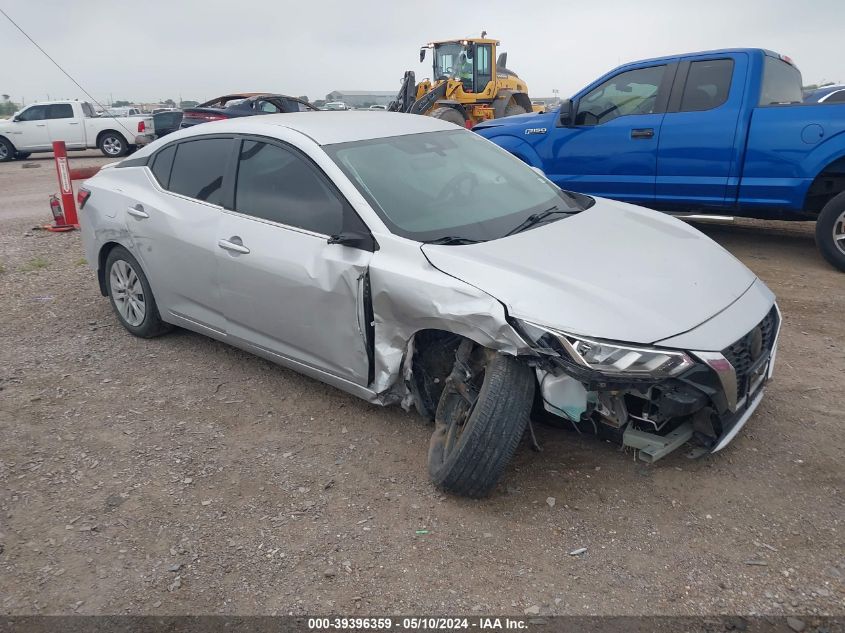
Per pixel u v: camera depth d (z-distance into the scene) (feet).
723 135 21.66
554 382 9.50
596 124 24.76
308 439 12.50
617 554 9.32
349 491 10.94
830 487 10.44
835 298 18.63
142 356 16.39
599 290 10.02
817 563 8.96
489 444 9.73
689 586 8.70
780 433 11.94
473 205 12.73
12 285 22.49
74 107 69.05
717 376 9.46
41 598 9.03
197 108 54.24
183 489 11.18
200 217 14.30
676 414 9.30
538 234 11.87
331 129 13.52
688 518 9.94
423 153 13.67
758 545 9.34
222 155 14.38
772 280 20.44
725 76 21.80
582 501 10.41
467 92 55.62
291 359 13.21
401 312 10.89
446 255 10.75
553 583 8.86
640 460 11.31
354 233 11.62
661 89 23.07
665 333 9.46
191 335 17.58
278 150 13.30
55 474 11.71
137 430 13.05
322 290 11.91
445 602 8.64
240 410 13.66
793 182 20.68
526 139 26.58
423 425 12.75
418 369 11.60
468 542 9.66
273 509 10.59
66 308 20.06
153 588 9.12
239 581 9.16
